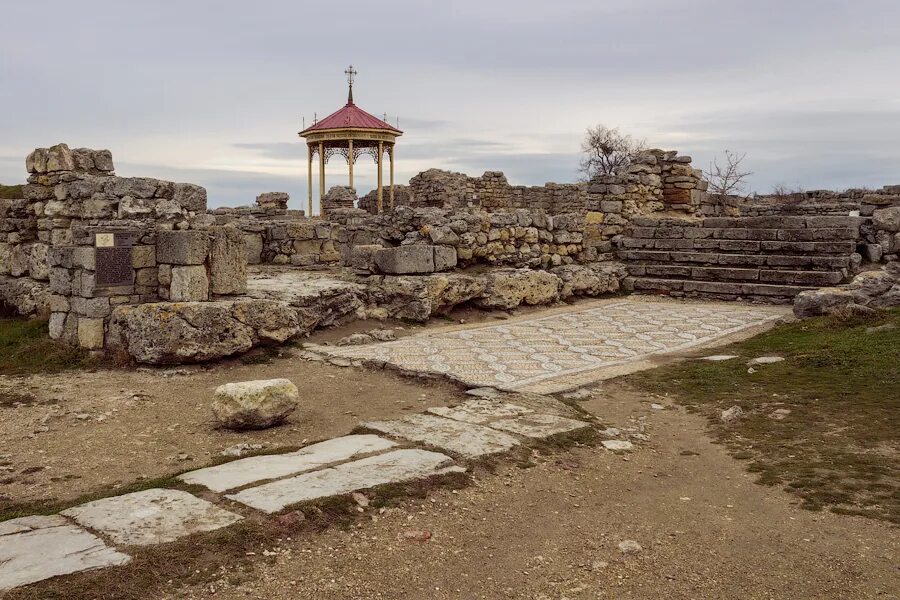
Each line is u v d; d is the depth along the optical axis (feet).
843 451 25.38
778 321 49.98
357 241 57.77
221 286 40.52
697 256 67.97
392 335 45.62
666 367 38.65
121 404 30.91
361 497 20.52
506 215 60.39
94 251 37.65
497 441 25.93
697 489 23.62
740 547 19.53
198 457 24.70
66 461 24.32
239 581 16.31
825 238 63.31
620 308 59.77
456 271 55.93
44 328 43.52
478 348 42.52
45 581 15.17
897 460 24.29
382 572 17.44
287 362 38.86
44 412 29.66
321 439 26.84
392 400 32.53
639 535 20.36
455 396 33.32
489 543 19.43
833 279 58.75
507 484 23.02
